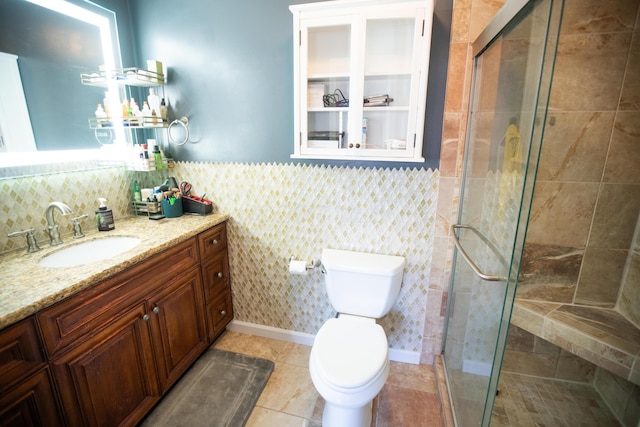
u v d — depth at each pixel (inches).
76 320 42.6
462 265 60.1
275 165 72.7
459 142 61.2
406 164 65.0
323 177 70.2
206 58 71.6
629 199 56.0
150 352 56.2
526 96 36.1
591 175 57.2
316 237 74.2
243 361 74.2
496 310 41.6
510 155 40.6
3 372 34.8
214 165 77.0
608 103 54.1
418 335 73.7
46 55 58.7
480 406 45.1
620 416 57.6
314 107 63.0
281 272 78.8
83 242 59.0
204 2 68.9
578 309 60.6
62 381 41.3
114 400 49.6
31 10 55.9
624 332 53.9
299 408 62.0
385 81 60.5
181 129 77.1
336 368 48.9
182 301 64.2
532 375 67.7
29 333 37.1
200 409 60.6
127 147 75.6
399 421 59.1
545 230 61.3
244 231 79.0
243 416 59.2
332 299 67.4
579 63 53.9
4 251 52.7
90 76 65.9
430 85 60.8
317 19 57.5
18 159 55.2
